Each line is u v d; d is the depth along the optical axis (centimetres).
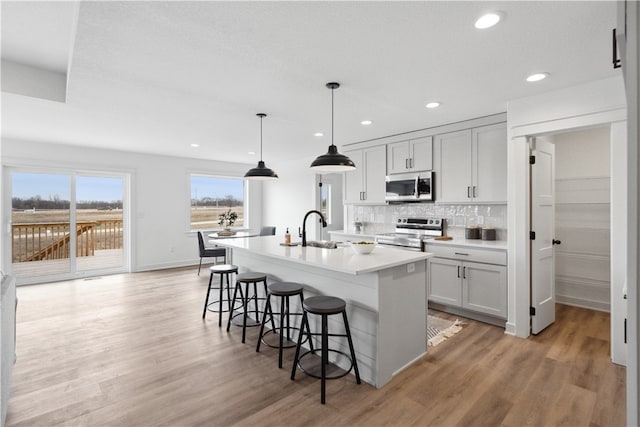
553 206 344
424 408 200
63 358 264
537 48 211
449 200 396
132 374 240
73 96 295
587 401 205
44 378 234
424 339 267
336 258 250
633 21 76
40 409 200
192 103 316
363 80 262
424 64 234
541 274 321
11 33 245
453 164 391
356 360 239
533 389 219
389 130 426
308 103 317
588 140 392
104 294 452
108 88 276
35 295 446
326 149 563
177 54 217
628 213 77
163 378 235
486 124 362
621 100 251
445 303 367
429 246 382
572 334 311
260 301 349
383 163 468
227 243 350
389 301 233
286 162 722
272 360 262
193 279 541
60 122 384
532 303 309
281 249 303
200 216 695
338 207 732
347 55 220
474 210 408
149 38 197
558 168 413
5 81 287
